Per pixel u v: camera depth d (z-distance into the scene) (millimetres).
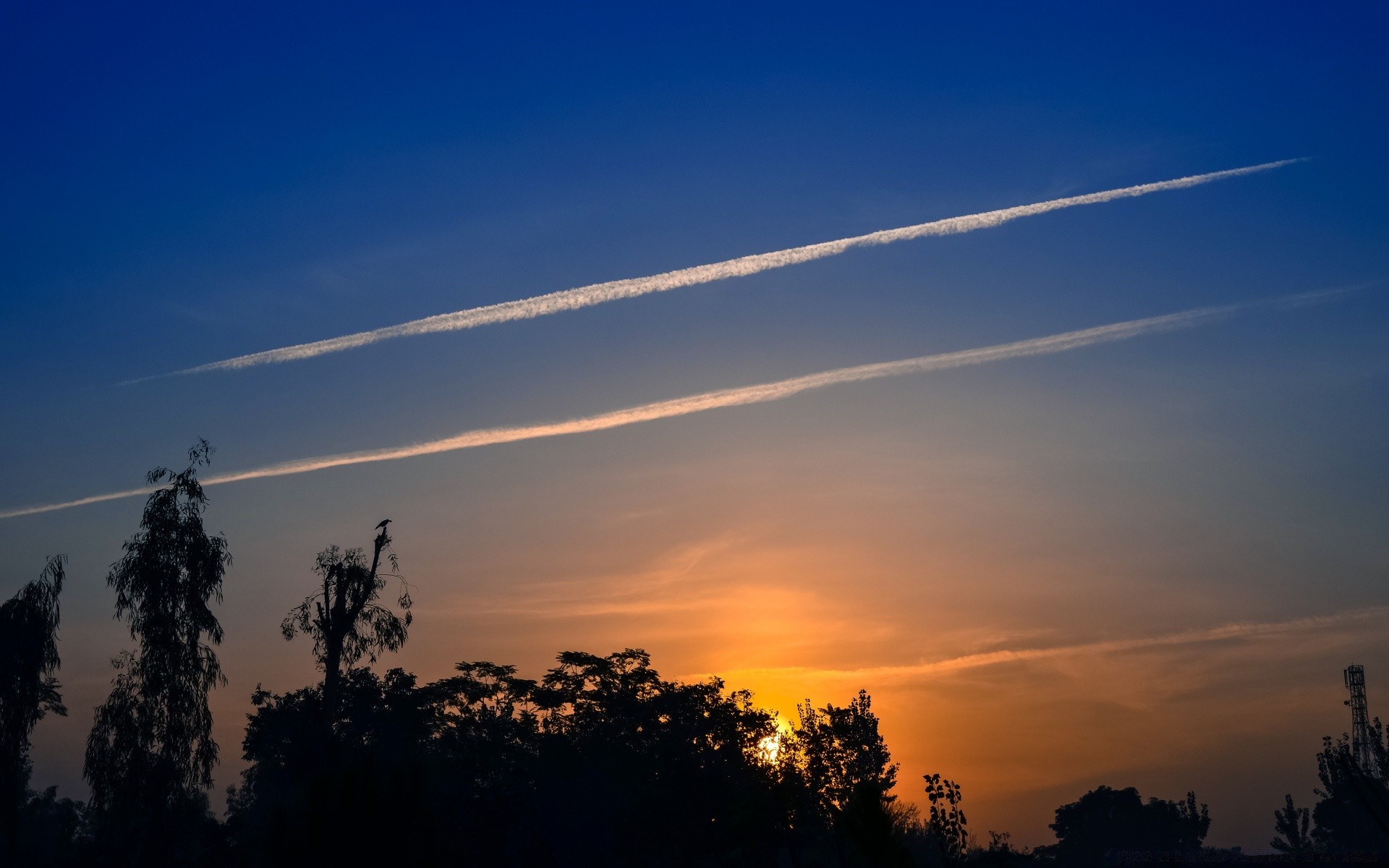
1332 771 117375
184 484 62406
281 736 79000
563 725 84375
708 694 83062
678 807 67250
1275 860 79875
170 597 59719
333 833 30734
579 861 72312
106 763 57062
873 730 57969
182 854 60938
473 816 50719
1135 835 147625
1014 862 59531
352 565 65375
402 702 82125
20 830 89000
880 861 23672
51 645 60625
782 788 56531
